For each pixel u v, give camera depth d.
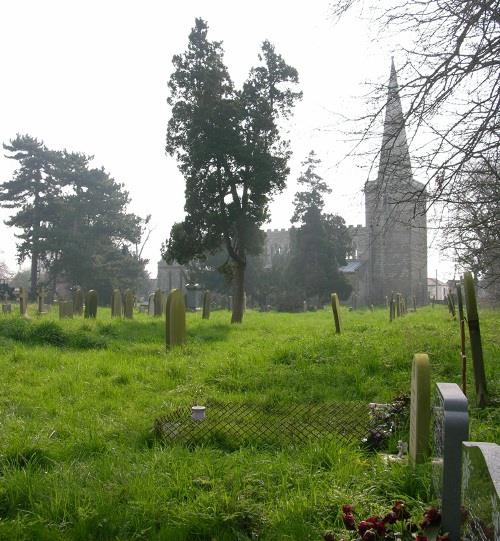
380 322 22.48
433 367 10.22
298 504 4.59
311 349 12.61
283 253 76.38
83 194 60.72
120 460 5.73
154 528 4.52
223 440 6.64
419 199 9.52
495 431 6.34
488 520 2.48
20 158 60.66
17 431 6.61
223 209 26.97
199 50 26.62
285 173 27.20
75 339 15.45
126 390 9.63
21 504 4.91
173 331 14.46
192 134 26.20
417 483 4.89
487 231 11.04
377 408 7.04
